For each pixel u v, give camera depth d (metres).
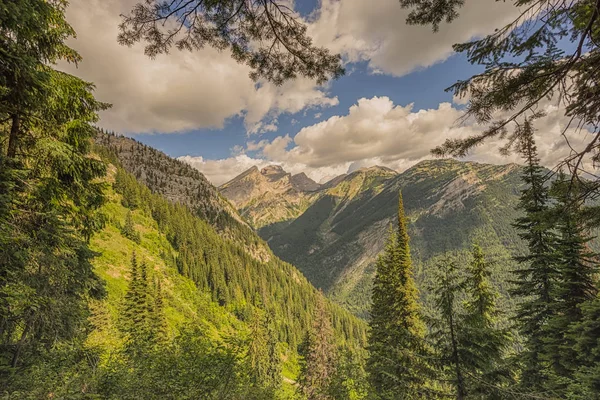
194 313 77.06
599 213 4.77
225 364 11.02
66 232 8.77
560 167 4.78
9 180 6.89
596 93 4.17
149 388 9.79
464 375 9.06
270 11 5.12
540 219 5.23
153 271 84.06
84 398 8.34
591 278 13.02
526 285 14.62
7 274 7.00
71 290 9.66
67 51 8.63
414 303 18.36
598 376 9.97
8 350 8.55
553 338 12.63
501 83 4.53
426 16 4.72
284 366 79.19
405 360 10.11
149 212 128.12
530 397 8.19
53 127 8.75
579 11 3.82
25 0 6.08
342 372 15.69
